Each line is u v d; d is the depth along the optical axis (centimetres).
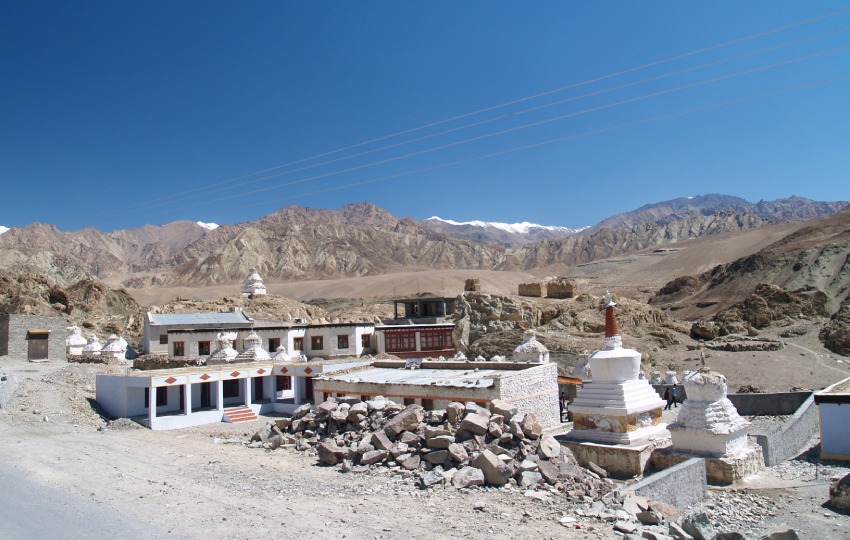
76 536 1609
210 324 6844
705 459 2416
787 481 2405
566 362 6925
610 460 2553
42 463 2553
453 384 3139
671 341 7694
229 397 4622
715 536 1596
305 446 2730
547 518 1727
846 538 1819
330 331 5731
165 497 1980
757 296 8650
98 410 4231
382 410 2709
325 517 1739
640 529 1664
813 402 3403
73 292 10469
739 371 6191
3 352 6638
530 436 2252
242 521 1711
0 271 9288
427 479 2031
